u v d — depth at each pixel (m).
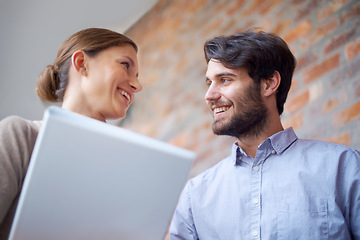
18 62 2.51
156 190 0.66
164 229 0.69
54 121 0.55
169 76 2.28
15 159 0.75
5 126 0.79
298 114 1.59
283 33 1.75
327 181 0.98
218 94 1.11
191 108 2.09
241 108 1.08
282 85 1.17
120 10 2.32
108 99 0.96
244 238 1.01
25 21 2.25
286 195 1.00
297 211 0.97
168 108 2.22
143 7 2.37
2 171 0.72
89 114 0.95
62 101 1.02
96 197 0.60
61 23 2.28
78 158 0.57
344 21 1.53
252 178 1.07
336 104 1.47
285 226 0.97
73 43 0.99
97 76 0.96
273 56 1.14
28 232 0.57
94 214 0.61
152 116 2.29
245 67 1.10
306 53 1.63
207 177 1.18
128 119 2.44
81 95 0.95
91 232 0.61
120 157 0.61
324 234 0.93
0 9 2.16
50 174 0.56
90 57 0.97
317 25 1.63
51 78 0.98
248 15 1.95
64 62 0.98
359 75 1.42
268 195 1.03
